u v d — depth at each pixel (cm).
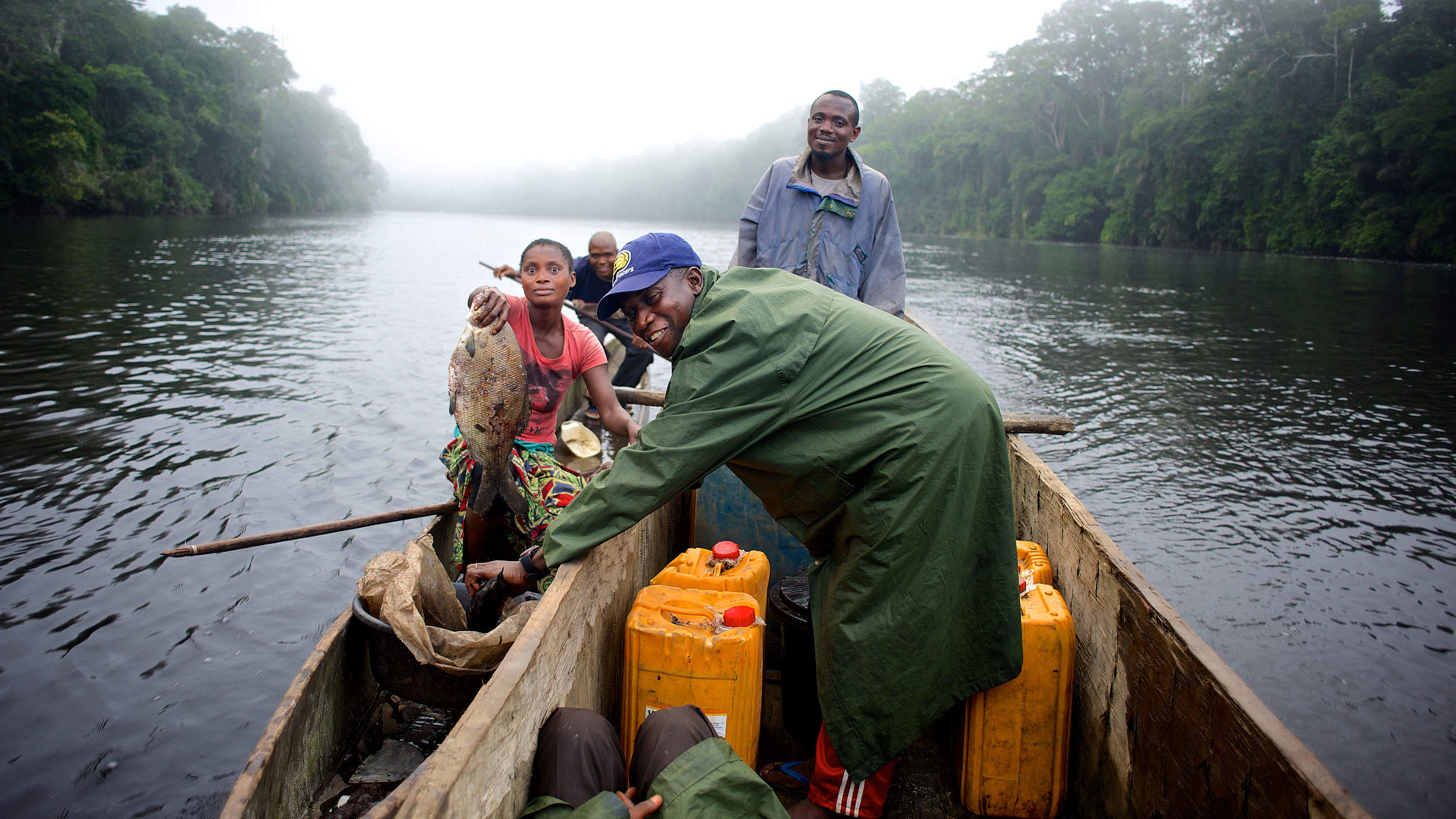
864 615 215
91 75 4869
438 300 1819
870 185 377
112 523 581
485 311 296
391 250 3516
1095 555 253
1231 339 1552
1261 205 4709
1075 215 6003
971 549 219
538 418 335
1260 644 511
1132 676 221
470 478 324
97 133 4691
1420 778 403
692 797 177
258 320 1455
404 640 236
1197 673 185
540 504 323
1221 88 4978
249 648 445
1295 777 148
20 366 1010
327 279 2206
